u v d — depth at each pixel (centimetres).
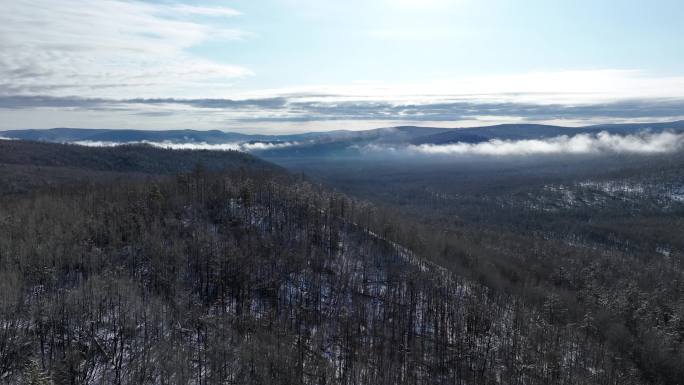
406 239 17538
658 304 16188
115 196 16012
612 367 11900
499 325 12912
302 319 11656
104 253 12350
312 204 17338
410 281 13938
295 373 9481
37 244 11731
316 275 13662
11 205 14250
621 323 14262
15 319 9275
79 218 13462
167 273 11925
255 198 17262
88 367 8775
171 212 14938
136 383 8469
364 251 15738
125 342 9462
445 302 13500
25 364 8350
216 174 19575
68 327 9462
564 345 12569
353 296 13162
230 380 8900
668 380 12412
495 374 10925
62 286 10881
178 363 8994
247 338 10181
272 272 13100
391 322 12362
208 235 13812
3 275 10069
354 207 18750
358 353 10669
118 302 10356
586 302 16125
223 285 11944
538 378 10950
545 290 16312
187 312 10800
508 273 17825
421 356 11325
